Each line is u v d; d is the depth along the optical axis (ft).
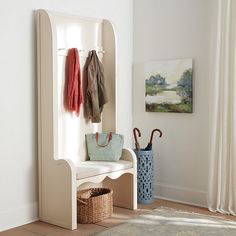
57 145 12.50
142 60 16.07
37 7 12.77
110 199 13.16
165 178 15.58
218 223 12.45
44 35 12.41
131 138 16.48
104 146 13.97
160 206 14.46
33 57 12.75
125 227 12.10
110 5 15.28
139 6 16.05
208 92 14.29
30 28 12.62
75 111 13.50
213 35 13.67
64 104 13.29
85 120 14.07
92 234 11.59
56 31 12.42
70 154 13.57
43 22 12.42
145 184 14.79
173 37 15.12
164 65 15.31
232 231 11.73
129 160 14.10
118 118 15.87
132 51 16.37
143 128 16.19
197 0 14.40
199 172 14.65
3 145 12.10
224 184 13.58
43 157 12.71
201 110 14.51
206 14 14.20
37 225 12.51
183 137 15.03
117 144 13.99
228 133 13.56
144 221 12.65
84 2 14.24
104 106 14.64
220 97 13.61
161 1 15.38
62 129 13.28
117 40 15.65
